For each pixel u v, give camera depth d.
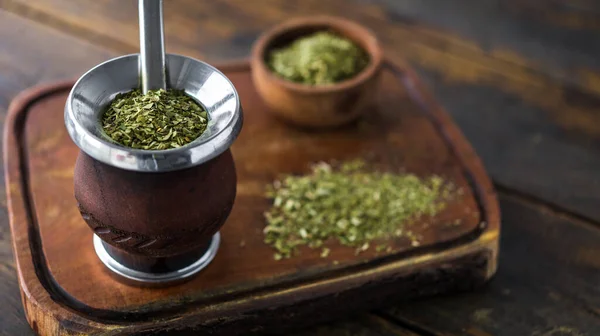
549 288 0.60
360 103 0.67
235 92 0.52
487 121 0.73
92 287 0.55
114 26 0.78
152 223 0.52
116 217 0.52
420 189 0.64
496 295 0.60
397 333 0.58
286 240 0.60
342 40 0.72
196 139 0.52
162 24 0.52
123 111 0.53
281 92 0.66
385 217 0.62
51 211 0.59
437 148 0.67
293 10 0.84
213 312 0.55
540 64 0.79
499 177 0.68
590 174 0.69
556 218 0.65
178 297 0.55
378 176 0.65
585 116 0.74
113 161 0.49
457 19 0.84
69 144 0.64
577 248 0.63
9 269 0.58
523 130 0.73
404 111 0.71
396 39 0.81
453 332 0.58
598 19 0.85
